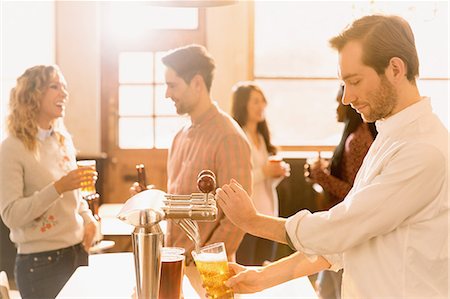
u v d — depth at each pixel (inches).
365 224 63.6
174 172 111.8
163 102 259.4
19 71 213.3
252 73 255.4
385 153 64.7
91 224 120.2
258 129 169.5
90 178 113.2
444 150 62.7
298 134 265.6
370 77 63.7
